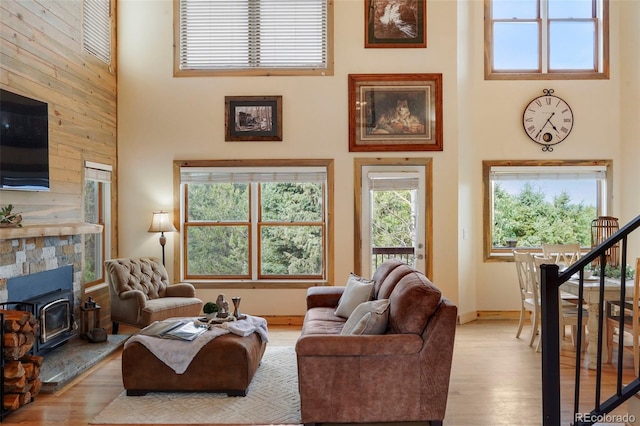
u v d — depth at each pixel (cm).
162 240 587
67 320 451
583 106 634
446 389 306
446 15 600
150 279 544
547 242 643
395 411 307
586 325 478
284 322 600
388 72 601
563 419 320
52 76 449
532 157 636
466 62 617
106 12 578
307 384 306
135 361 357
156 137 606
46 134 425
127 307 498
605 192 635
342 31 603
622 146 627
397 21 602
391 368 307
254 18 610
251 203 612
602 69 634
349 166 601
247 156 604
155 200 606
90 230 475
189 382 357
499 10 644
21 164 388
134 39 607
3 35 376
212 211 616
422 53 600
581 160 632
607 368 418
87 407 341
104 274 580
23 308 388
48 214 442
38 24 427
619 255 578
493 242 645
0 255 364
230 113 605
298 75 604
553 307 247
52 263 440
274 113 603
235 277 611
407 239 603
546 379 247
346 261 600
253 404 345
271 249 614
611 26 633
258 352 394
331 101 602
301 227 613
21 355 334
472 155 628
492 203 642
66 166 475
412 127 599
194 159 605
